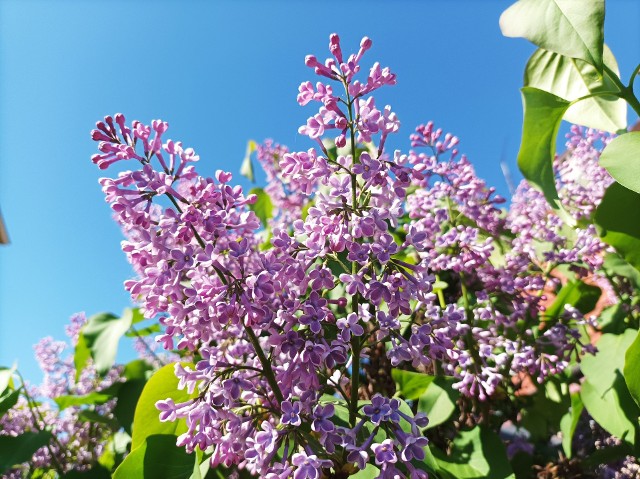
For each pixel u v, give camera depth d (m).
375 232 0.19
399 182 0.18
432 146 0.29
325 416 0.17
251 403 0.20
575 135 0.36
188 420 0.18
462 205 0.29
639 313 0.32
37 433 0.31
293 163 0.19
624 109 0.30
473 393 0.26
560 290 0.33
